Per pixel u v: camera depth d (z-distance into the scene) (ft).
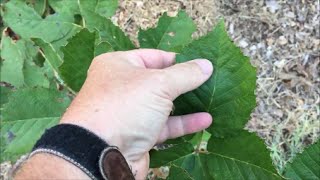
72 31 1.20
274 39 1.37
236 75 0.77
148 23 1.43
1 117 1.00
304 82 1.34
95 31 0.86
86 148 0.63
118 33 0.95
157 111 0.72
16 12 1.26
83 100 0.72
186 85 0.75
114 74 0.75
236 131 0.80
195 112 0.81
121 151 0.71
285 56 1.36
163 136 0.82
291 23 1.37
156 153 0.84
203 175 0.83
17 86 1.23
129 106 0.71
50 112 0.98
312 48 1.36
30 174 0.63
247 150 0.79
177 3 1.42
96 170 0.63
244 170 0.80
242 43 1.38
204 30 1.39
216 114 0.80
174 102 0.80
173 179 0.80
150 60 0.82
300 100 1.34
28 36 1.23
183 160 0.84
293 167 0.83
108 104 0.70
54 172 0.62
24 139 0.98
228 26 1.39
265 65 1.36
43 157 0.63
